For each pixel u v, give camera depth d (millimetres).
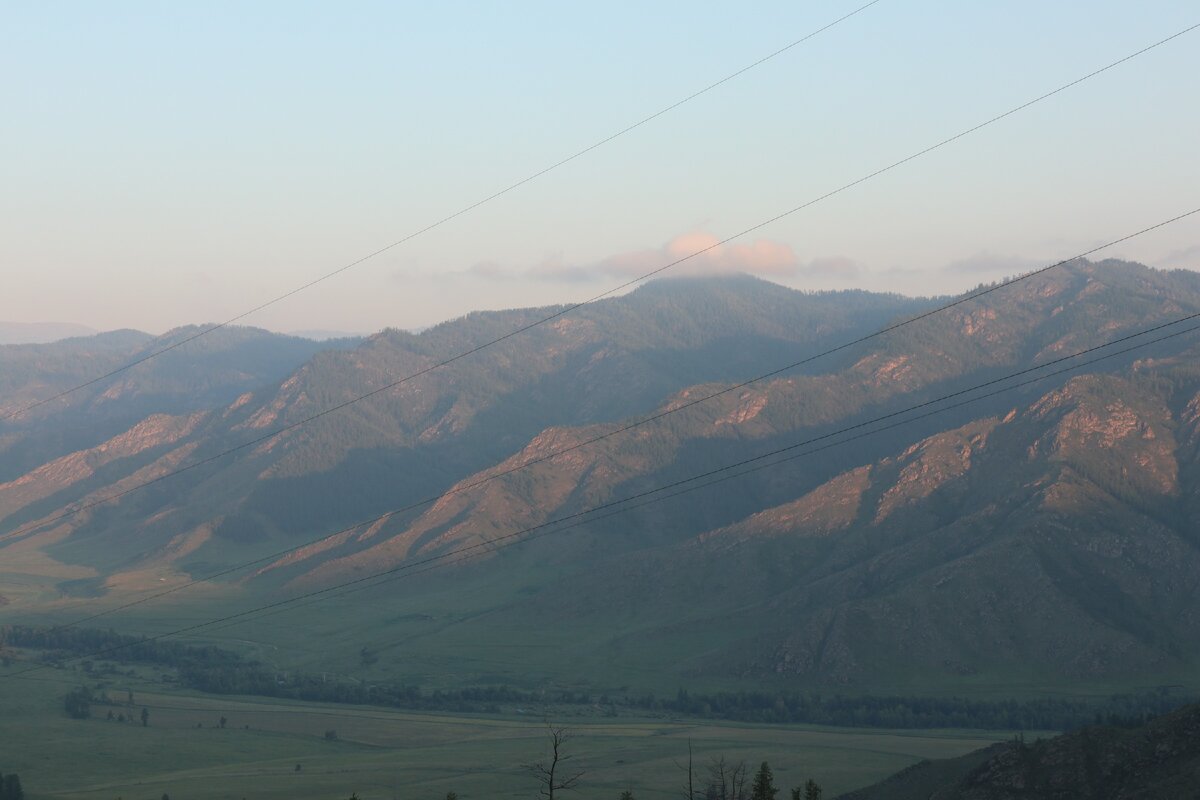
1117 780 150000
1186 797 138625
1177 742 150125
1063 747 156875
